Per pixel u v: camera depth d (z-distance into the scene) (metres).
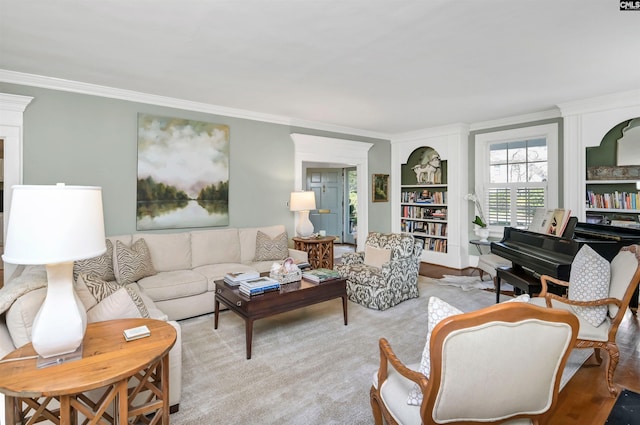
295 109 4.80
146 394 1.91
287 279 3.21
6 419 1.34
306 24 2.42
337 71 3.34
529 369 1.19
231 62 3.11
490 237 5.83
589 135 4.36
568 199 4.56
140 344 1.55
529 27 2.47
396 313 3.67
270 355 2.71
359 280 3.96
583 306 2.22
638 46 2.80
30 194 1.29
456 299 4.15
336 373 2.43
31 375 1.29
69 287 1.45
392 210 7.03
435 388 1.15
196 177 4.48
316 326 3.31
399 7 2.20
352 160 6.25
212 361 2.62
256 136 5.04
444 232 6.27
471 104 4.59
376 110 4.87
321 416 1.96
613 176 4.29
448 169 6.05
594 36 2.62
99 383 1.25
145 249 3.64
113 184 3.92
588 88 3.92
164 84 3.72
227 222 4.77
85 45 2.75
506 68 3.28
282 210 5.34
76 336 1.42
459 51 2.88
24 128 3.42
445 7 2.20
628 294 2.12
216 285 3.20
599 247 3.00
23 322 1.59
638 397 1.58
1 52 2.89
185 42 2.70
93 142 3.79
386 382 1.59
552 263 2.99
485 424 1.27
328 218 8.95
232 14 2.28
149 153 4.13
